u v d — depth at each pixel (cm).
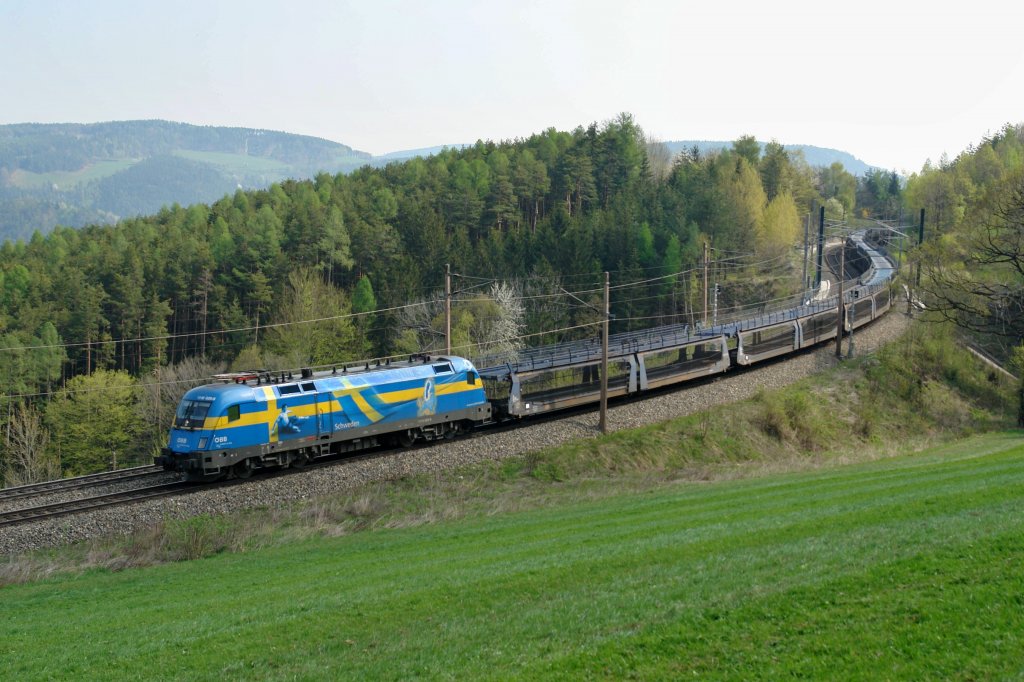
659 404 4725
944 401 5525
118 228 12275
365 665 1323
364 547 2589
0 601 2227
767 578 1444
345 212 10744
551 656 1227
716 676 1088
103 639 1659
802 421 4741
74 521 2816
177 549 2708
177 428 3234
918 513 1880
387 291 8800
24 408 7088
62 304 8531
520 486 3628
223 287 8788
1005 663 1009
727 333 5450
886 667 1045
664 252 9938
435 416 3897
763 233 10844
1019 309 5294
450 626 1461
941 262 5250
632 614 1359
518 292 8694
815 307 6788
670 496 3098
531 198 12088
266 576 2206
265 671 1365
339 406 3528
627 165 13000
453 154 14825
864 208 17938
